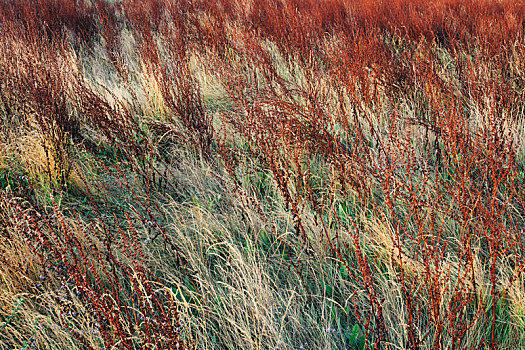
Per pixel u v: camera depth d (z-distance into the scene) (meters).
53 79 3.65
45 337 1.78
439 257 1.90
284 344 1.76
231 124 3.53
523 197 2.39
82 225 2.31
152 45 5.07
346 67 3.82
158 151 3.56
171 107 3.74
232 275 2.11
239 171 3.09
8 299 1.91
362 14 6.16
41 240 1.90
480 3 6.28
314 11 6.54
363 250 2.17
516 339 1.75
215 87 4.64
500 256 2.07
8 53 4.33
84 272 1.84
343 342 1.83
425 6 6.43
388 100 3.69
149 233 2.49
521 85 3.72
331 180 2.76
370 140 3.32
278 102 3.13
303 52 4.79
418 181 2.66
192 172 3.02
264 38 5.91
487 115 3.07
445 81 3.78
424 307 1.91
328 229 2.45
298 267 2.24
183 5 8.05
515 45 4.14
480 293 1.77
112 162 3.45
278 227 2.53
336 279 2.17
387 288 1.95
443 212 2.31
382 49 4.53
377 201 2.64
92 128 3.59
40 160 3.05
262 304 1.89
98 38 7.32
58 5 7.96
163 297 2.03
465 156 2.51
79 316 1.75
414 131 3.28
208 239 2.45
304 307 2.08
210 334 1.93
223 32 5.79
